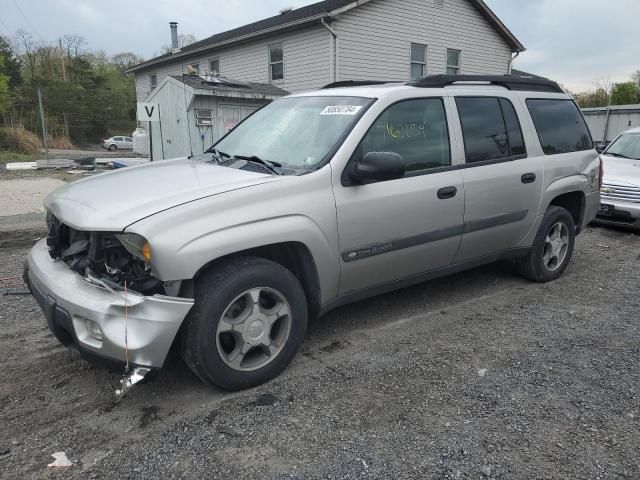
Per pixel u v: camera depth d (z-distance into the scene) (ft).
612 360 12.11
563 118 17.76
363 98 12.91
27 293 16.16
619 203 26.32
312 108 13.61
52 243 10.99
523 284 17.63
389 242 12.48
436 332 13.66
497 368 11.69
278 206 10.57
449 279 18.06
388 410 9.98
